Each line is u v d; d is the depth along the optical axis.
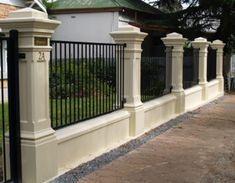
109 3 18.62
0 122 8.62
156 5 21.36
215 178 5.52
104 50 7.02
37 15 4.65
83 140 6.15
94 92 6.90
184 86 12.20
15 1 14.41
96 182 5.24
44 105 5.00
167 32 20.89
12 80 4.73
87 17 19.14
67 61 6.48
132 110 7.75
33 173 4.83
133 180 5.36
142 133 8.12
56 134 5.54
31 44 4.67
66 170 5.57
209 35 20.14
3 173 5.09
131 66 7.68
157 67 9.85
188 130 8.80
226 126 9.40
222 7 18.61
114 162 6.14
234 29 19.16
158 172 5.73
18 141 4.80
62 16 19.69
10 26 4.66
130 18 19.55
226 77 19.75
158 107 9.34
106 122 6.80
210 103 13.52
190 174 5.67
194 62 13.20
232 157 6.63
